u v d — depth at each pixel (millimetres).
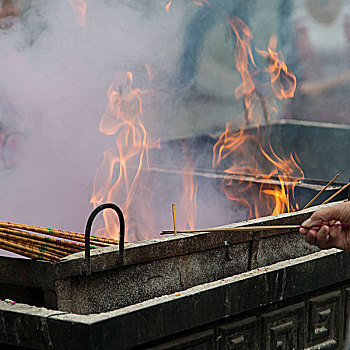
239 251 5320
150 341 4332
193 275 5059
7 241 4535
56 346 4090
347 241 4574
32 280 4465
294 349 5324
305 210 5953
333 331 5648
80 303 4465
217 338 4805
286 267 5141
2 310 4289
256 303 4949
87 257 4387
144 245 4699
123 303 4684
